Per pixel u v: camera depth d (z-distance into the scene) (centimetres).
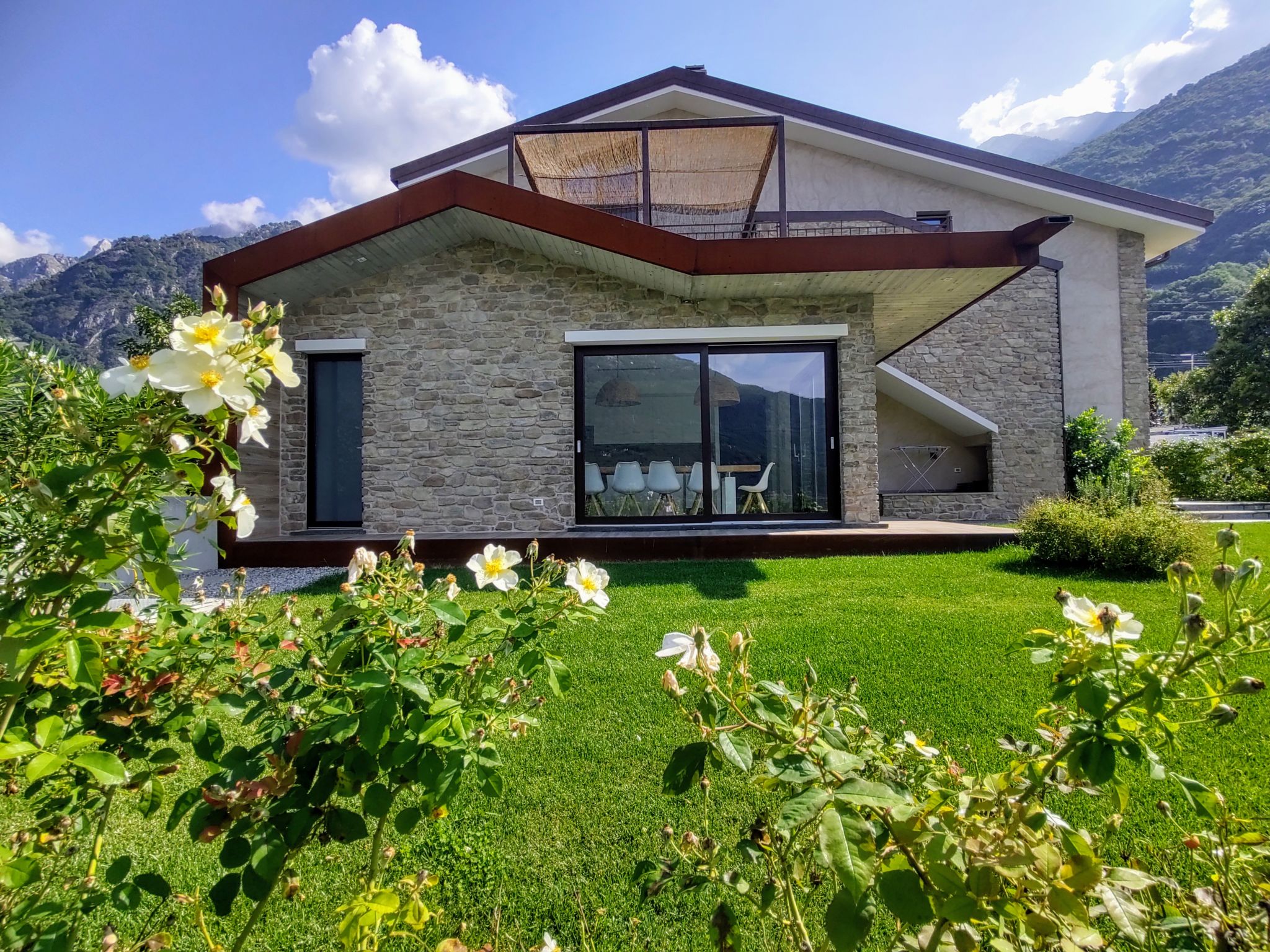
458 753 118
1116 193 1169
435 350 779
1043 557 620
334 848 205
